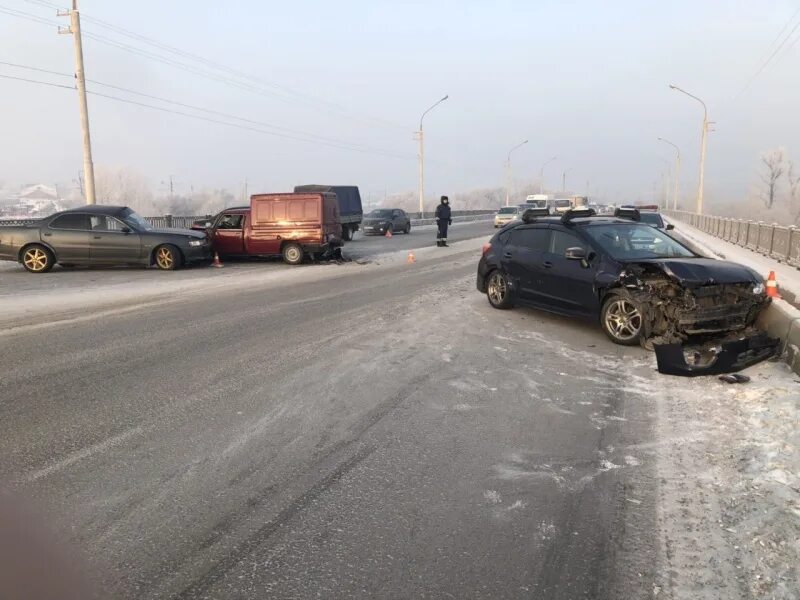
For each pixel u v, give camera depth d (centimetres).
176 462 410
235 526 330
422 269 1619
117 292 1216
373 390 560
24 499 360
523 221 966
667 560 295
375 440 446
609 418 485
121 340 778
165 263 1609
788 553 294
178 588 278
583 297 790
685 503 347
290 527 329
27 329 848
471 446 434
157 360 675
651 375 599
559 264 834
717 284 669
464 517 338
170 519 338
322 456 419
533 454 420
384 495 364
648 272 725
